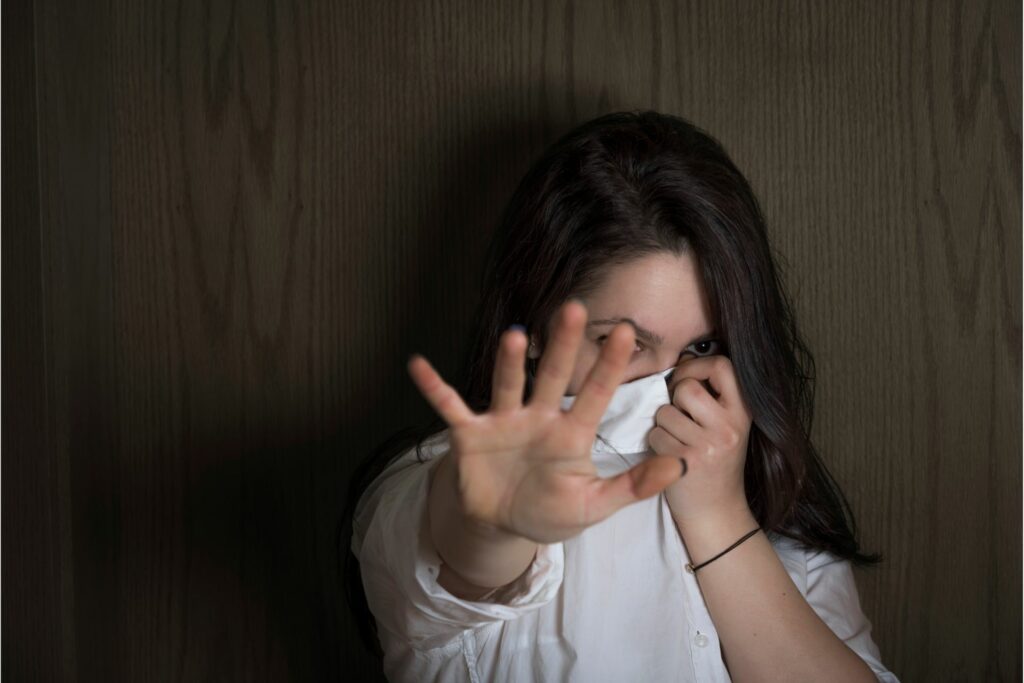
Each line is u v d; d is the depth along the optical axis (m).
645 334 1.29
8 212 1.55
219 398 1.65
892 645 1.68
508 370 0.97
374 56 1.62
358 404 1.65
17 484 1.57
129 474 1.65
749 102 1.63
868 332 1.66
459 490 0.99
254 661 1.68
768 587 1.30
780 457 1.39
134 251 1.63
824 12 1.62
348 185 1.63
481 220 1.64
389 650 1.32
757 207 1.41
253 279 1.64
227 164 1.62
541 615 1.27
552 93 1.62
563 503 0.97
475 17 1.62
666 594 1.29
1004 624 1.68
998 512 1.68
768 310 1.34
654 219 1.28
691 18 1.62
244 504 1.66
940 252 1.65
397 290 1.64
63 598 1.57
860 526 1.68
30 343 1.56
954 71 1.63
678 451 1.30
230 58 1.62
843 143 1.64
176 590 1.66
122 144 1.62
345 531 1.53
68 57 1.57
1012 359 1.66
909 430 1.67
